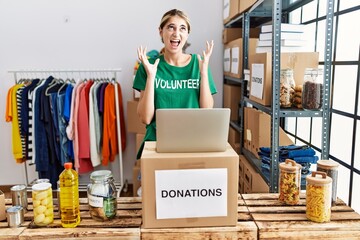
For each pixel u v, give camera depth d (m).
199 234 1.24
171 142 1.24
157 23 3.56
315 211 1.28
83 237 1.22
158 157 1.21
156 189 1.23
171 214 1.25
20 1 3.47
